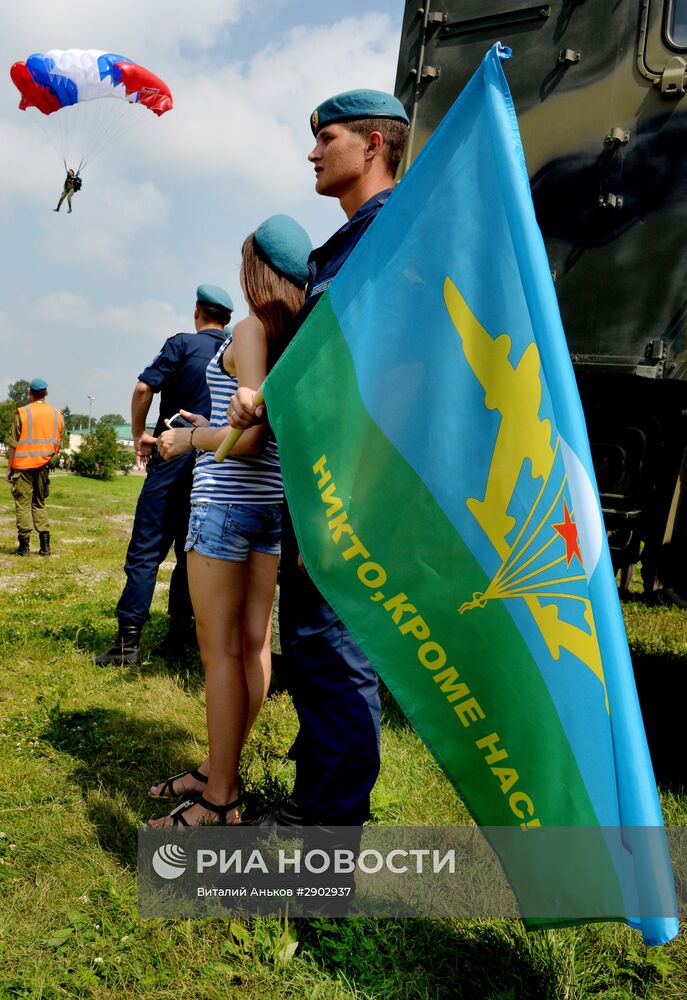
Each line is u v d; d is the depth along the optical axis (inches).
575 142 155.5
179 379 201.8
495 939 92.7
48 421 406.3
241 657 113.7
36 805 121.3
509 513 79.9
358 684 95.6
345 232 99.4
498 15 167.6
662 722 161.5
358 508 85.9
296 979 86.7
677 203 145.5
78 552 421.1
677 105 146.3
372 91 100.8
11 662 196.7
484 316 81.7
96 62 509.7
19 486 400.8
